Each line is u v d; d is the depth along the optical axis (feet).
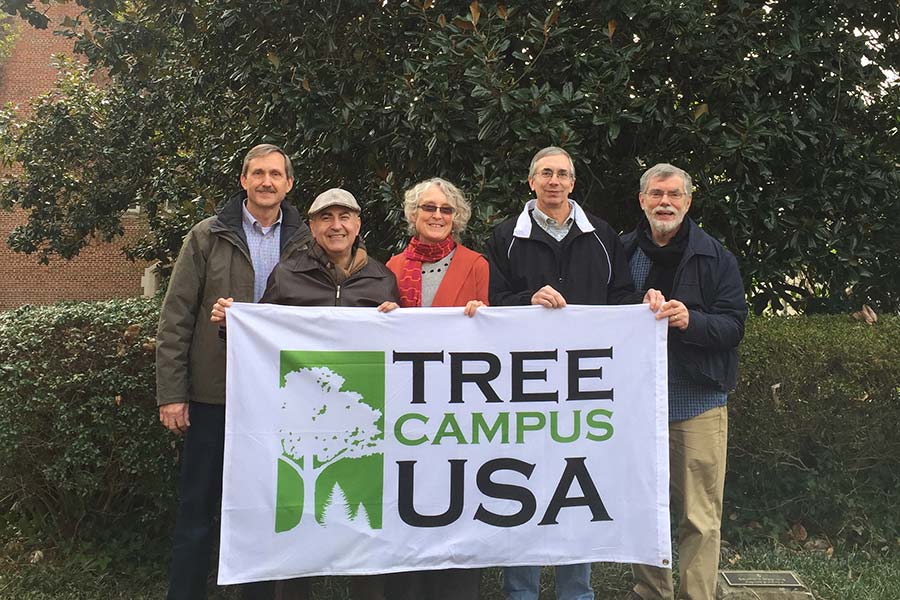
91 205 33.35
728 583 12.34
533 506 10.50
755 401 14.02
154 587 12.81
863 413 14.03
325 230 10.37
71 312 13.10
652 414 10.59
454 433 10.44
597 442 10.61
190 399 10.73
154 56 23.80
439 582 10.77
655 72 16.52
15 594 12.26
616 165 17.40
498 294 11.10
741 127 15.61
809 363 13.79
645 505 10.55
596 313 10.59
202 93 22.04
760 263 16.51
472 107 15.80
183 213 25.61
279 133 17.88
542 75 16.52
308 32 17.52
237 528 9.83
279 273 10.57
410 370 10.38
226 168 20.93
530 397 10.56
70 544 13.52
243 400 9.92
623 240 11.88
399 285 11.35
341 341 10.23
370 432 10.27
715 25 16.42
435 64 15.11
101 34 24.08
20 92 58.85
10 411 12.55
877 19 17.92
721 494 11.23
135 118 31.42
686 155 16.70
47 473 12.82
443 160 15.99
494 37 15.64
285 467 10.01
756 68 15.96
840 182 16.81
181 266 10.71
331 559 10.08
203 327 10.75
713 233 16.33
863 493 14.56
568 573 10.81
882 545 14.14
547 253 10.93
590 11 16.60
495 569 13.14
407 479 10.33
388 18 17.88
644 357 10.62
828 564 13.30
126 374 12.78
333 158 18.35
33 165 33.30
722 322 10.44
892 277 18.08
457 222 11.56
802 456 14.75
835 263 16.98
